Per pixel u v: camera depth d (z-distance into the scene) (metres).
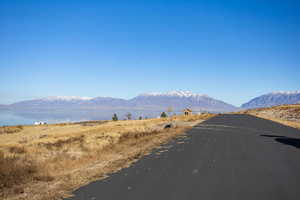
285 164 9.19
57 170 9.38
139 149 13.30
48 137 30.62
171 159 10.25
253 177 7.44
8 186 7.30
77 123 64.50
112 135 23.00
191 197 5.78
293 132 21.34
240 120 40.78
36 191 6.81
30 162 10.44
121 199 5.74
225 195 5.89
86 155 12.49
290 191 6.15
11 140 32.34
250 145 14.08
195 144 14.60
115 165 9.47
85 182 7.33
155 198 5.75
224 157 10.55
